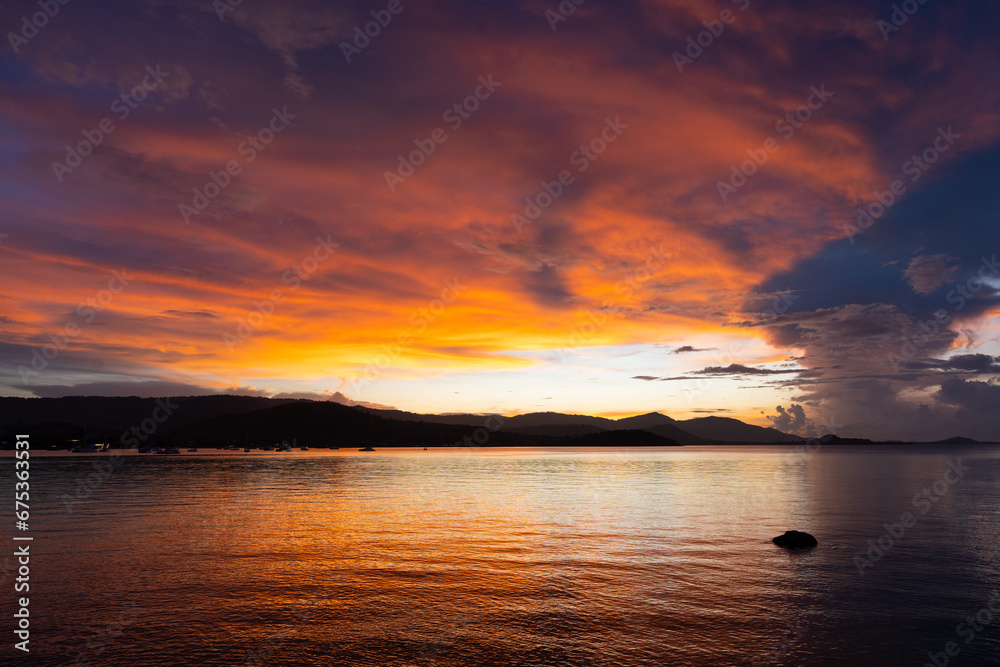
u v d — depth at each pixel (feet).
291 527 106.01
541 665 44.50
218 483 222.07
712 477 269.23
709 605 58.90
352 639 49.37
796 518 120.57
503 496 171.22
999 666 45.24
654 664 44.83
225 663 44.42
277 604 58.49
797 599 61.16
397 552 83.05
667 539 94.53
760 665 44.88
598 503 150.92
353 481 239.50
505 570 72.43
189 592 62.18
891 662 45.80
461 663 44.75
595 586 65.31
